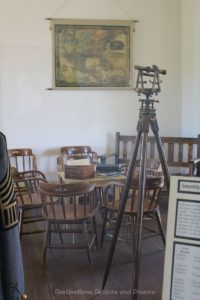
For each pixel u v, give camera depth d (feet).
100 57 16.61
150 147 16.57
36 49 16.12
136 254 7.50
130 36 16.76
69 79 16.49
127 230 11.87
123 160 16.65
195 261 5.95
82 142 16.98
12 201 3.80
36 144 16.57
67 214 9.92
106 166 11.83
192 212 6.04
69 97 16.65
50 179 16.79
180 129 17.65
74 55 16.40
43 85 16.35
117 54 16.71
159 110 17.42
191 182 6.08
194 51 16.29
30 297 8.13
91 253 10.56
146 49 17.02
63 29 16.19
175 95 17.44
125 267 9.61
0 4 15.66
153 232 11.07
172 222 6.15
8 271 3.76
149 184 9.34
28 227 12.83
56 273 9.32
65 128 16.78
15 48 15.97
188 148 15.84
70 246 9.78
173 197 6.17
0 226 3.72
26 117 16.37
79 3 16.25
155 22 16.98
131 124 17.24
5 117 16.16
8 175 3.78
